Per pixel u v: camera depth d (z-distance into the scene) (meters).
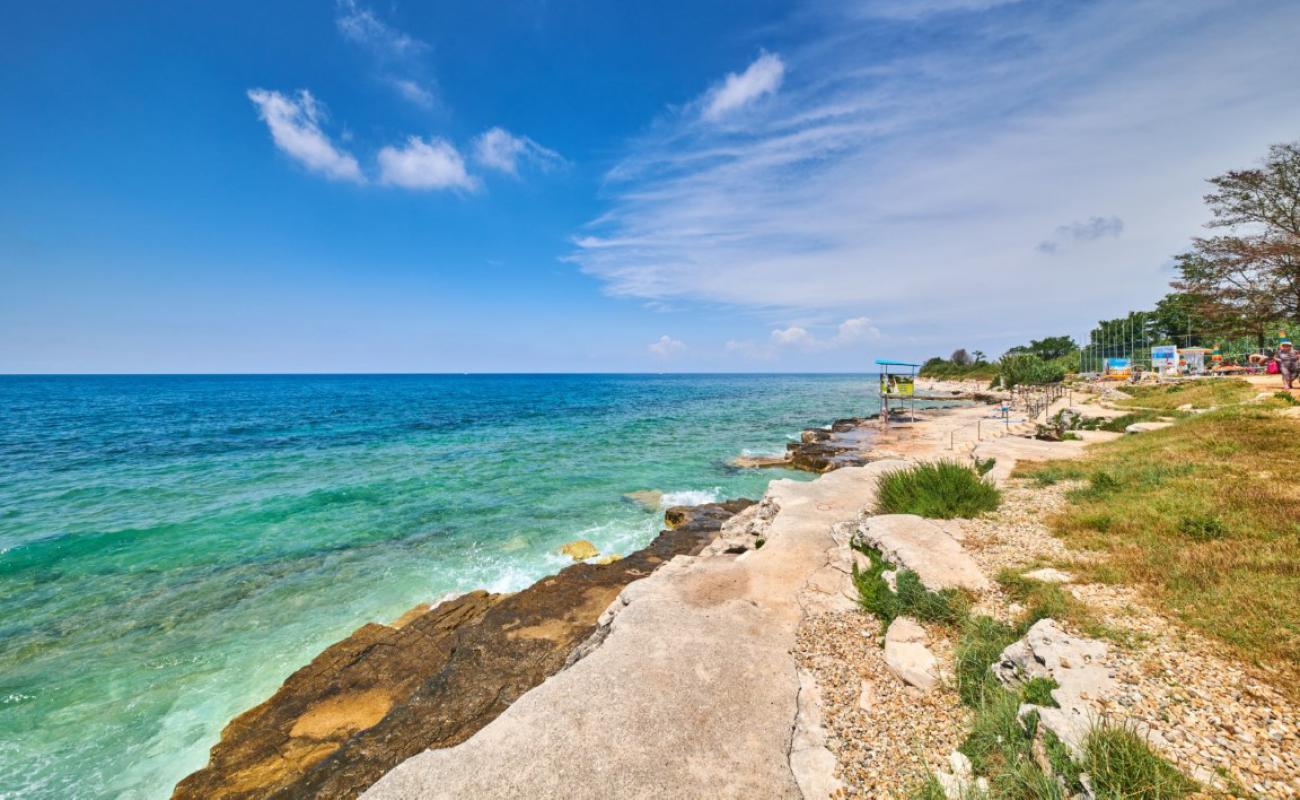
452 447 32.19
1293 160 26.12
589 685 5.62
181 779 6.81
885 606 7.02
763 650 6.41
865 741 4.80
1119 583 6.20
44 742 7.73
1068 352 93.06
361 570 13.74
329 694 7.94
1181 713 3.91
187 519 17.81
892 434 33.97
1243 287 28.20
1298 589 5.27
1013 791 3.82
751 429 41.31
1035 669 4.78
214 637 10.52
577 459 28.33
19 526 17.05
